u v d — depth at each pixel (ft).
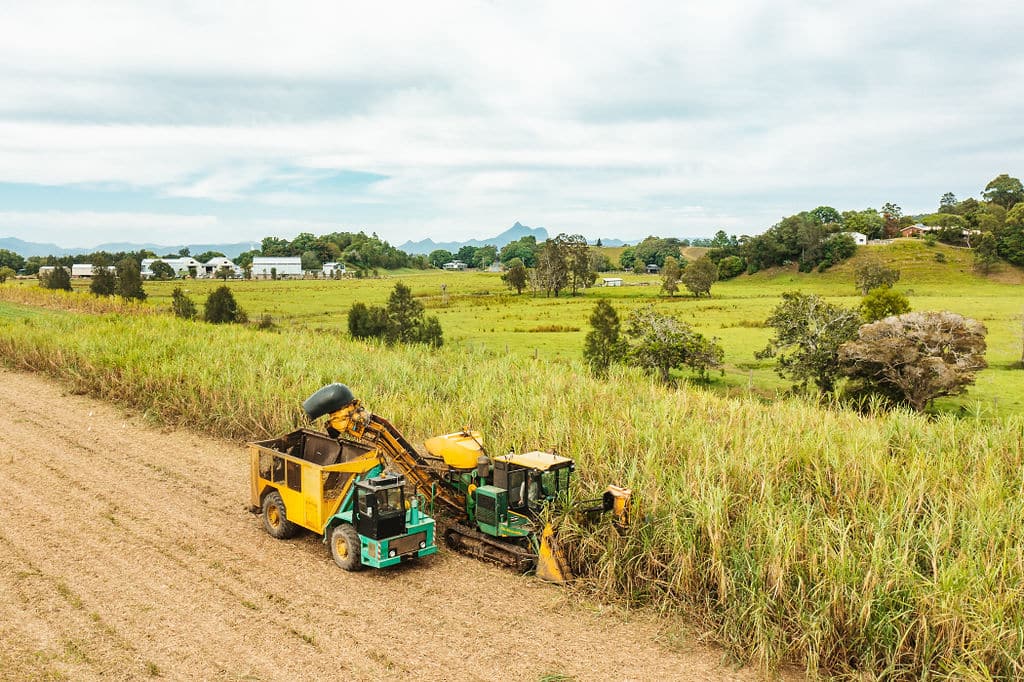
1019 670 21.52
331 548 32.73
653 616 27.73
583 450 38.65
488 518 32.35
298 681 22.66
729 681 23.47
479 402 52.21
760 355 109.09
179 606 27.66
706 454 34.73
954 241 555.69
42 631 25.35
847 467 35.47
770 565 25.66
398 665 23.80
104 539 34.27
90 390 67.31
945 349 89.56
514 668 23.84
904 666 23.40
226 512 38.83
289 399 53.47
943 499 31.83
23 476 43.83
